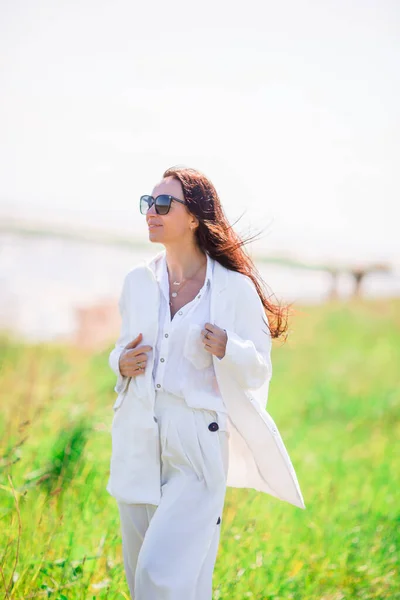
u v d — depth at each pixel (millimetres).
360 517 7062
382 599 5730
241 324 4715
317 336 18828
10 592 4945
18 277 21609
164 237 4695
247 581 5590
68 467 6520
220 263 4801
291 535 6496
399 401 12758
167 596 4215
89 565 5422
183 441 4504
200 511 4434
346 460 9125
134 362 4590
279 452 4719
